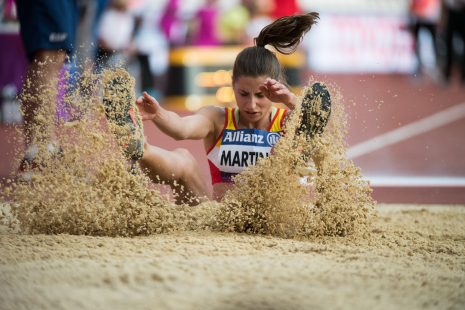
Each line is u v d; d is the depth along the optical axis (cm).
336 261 713
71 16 1517
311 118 955
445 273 679
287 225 940
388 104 3988
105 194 880
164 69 3919
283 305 517
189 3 3875
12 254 721
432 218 1281
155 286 569
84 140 892
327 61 5022
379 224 1172
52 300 530
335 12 5047
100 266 640
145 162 975
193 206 1103
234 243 816
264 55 1062
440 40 4544
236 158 1138
